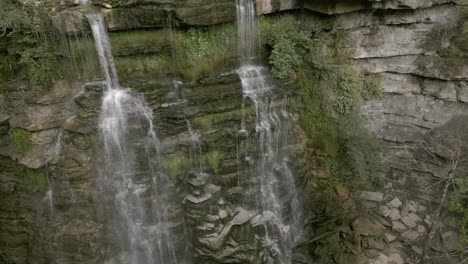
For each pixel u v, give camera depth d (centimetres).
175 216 1198
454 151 1314
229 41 1282
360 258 1277
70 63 1145
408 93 1429
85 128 1095
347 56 1373
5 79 1128
